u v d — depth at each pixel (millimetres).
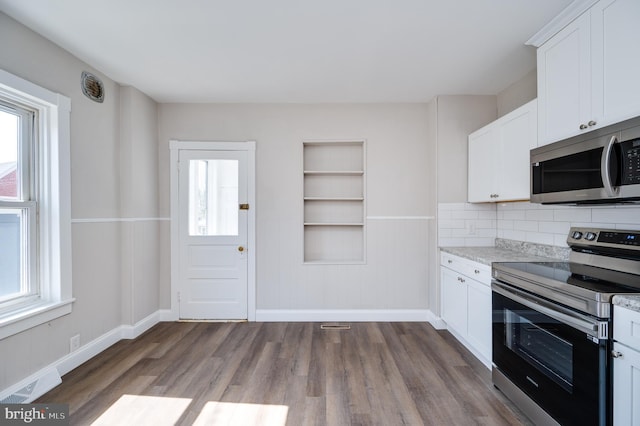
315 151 3762
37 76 2158
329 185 3766
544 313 1640
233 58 2525
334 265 3543
